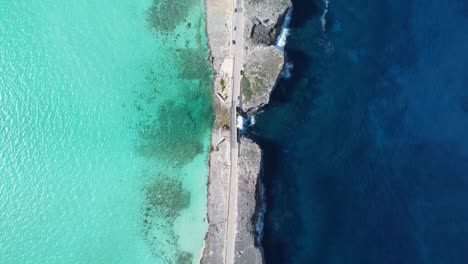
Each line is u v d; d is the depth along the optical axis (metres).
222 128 51.50
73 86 53.50
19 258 51.09
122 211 51.94
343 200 50.09
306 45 52.09
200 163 52.56
